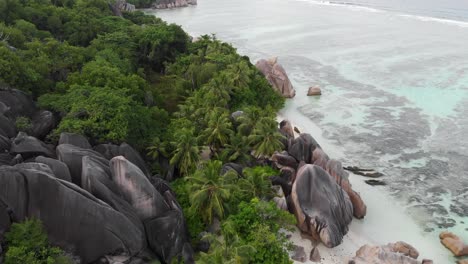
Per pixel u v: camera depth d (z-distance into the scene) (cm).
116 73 6097
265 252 3734
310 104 8419
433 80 9475
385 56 11369
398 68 10350
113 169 3866
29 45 6569
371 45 12512
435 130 7200
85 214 3444
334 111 8050
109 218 3488
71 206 3422
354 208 5044
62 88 5719
